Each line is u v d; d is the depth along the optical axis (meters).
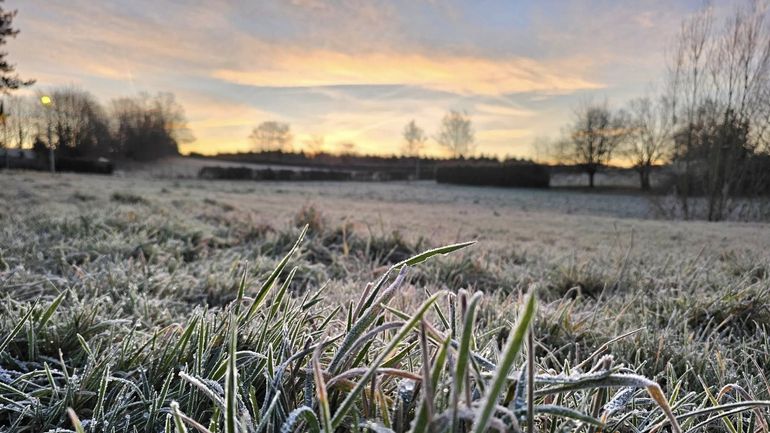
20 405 1.24
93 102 49.25
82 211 6.46
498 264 4.56
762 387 1.66
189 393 1.23
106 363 1.43
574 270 3.96
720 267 4.68
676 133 18.25
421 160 63.38
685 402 1.39
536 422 1.01
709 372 1.86
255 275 3.68
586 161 43.66
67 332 1.78
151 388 1.32
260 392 1.28
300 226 5.92
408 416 0.93
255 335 1.59
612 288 3.67
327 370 0.98
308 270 4.05
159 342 1.75
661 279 3.84
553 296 3.57
